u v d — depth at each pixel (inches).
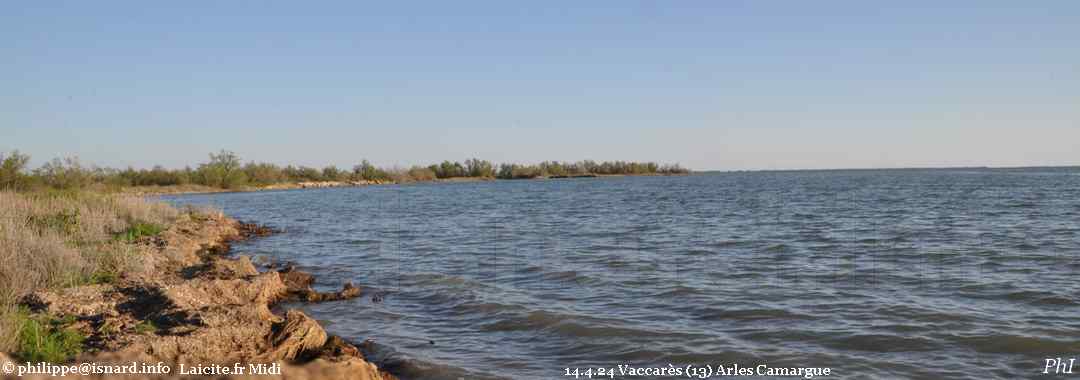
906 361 365.4
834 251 820.6
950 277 614.2
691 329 438.6
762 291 560.4
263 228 1233.4
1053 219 1216.8
